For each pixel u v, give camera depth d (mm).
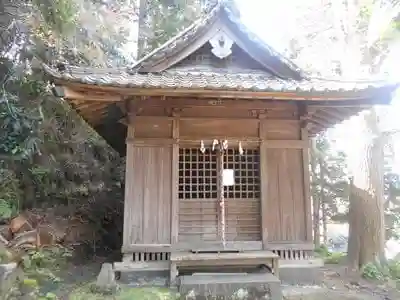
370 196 7590
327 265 8086
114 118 7090
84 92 5145
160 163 5863
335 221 11867
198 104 6020
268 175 6043
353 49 7805
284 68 6371
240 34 6254
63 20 9258
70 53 10070
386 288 6078
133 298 4746
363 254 7422
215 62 6551
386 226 10258
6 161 7328
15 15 8031
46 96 8633
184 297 4809
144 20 13383
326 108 6156
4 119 7402
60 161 9008
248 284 4965
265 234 5883
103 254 8914
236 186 6113
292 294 5328
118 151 10453
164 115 6000
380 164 7773
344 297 5434
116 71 5914
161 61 6180
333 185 11500
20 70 8234
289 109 6234
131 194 5730
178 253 5574
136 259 5621
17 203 7098
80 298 4852
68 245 7945
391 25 7441
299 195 6059
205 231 5859
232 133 6074
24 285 5094
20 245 6191
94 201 9680
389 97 5422
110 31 12664
